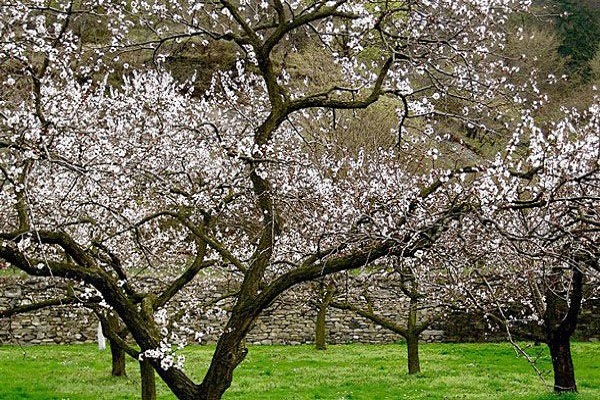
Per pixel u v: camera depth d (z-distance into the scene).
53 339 23.55
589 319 24.89
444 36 9.30
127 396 15.26
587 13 36.00
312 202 10.22
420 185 15.40
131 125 12.73
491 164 8.20
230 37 8.70
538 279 14.78
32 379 17.05
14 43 8.83
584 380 17.12
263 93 13.89
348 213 12.05
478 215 6.32
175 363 7.86
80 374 17.91
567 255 6.83
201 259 9.86
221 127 12.94
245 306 7.73
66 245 7.74
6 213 11.27
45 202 10.85
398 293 22.22
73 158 9.59
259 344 25.14
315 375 18.69
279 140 13.70
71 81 11.93
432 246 7.32
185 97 13.84
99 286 7.62
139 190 10.84
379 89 8.40
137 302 9.54
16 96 11.32
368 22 8.58
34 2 9.62
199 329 24.08
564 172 8.68
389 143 21.47
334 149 15.56
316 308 23.98
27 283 23.14
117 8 10.56
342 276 16.12
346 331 25.50
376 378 18.14
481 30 9.11
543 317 14.91
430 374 18.66
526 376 18.23
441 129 13.93
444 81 10.12
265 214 8.52
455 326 25.69
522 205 6.79
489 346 24.36
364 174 14.52
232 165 11.56
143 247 10.20
